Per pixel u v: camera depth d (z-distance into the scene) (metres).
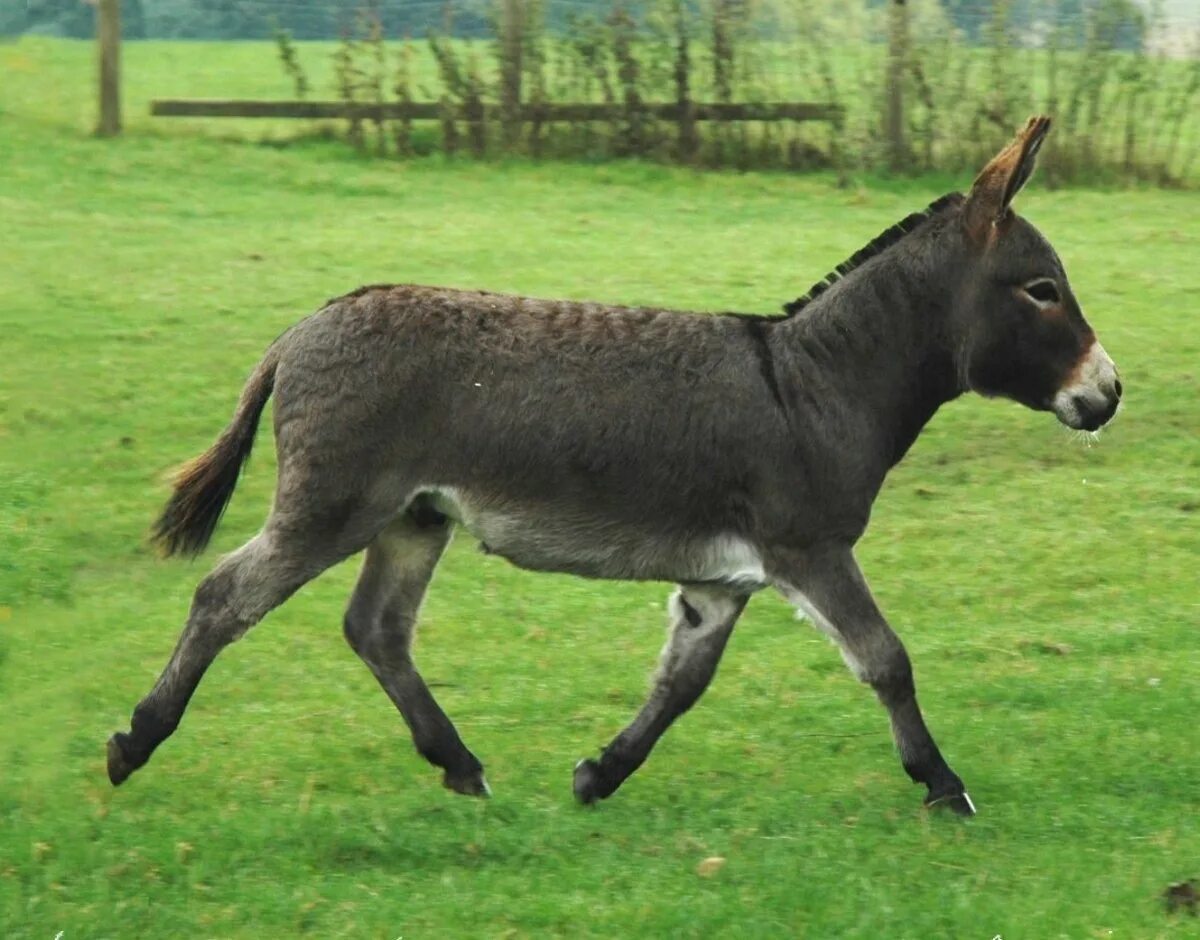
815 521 9.53
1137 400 17.67
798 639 12.90
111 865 8.63
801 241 22.42
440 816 9.44
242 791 9.77
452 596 13.50
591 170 25.94
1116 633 12.80
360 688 11.67
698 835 9.28
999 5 25.80
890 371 9.81
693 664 9.82
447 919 8.16
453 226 22.69
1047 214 24.23
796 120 26.25
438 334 9.23
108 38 25.98
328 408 9.09
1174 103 27.58
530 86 26.44
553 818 9.45
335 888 8.45
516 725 11.12
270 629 12.70
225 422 16.41
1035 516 15.19
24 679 11.42
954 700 11.60
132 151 25.44
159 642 12.22
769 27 26.39
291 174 24.94
